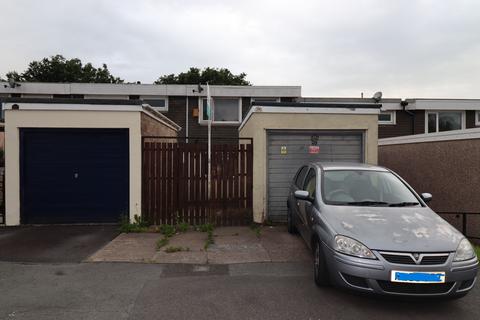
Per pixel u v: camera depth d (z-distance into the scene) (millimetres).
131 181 8984
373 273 4227
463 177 9219
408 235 4488
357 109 9625
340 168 6496
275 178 9641
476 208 8781
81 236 7957
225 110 17875
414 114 19359
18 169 8953
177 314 4254
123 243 7379
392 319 4188
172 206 9117
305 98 18562
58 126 8914
